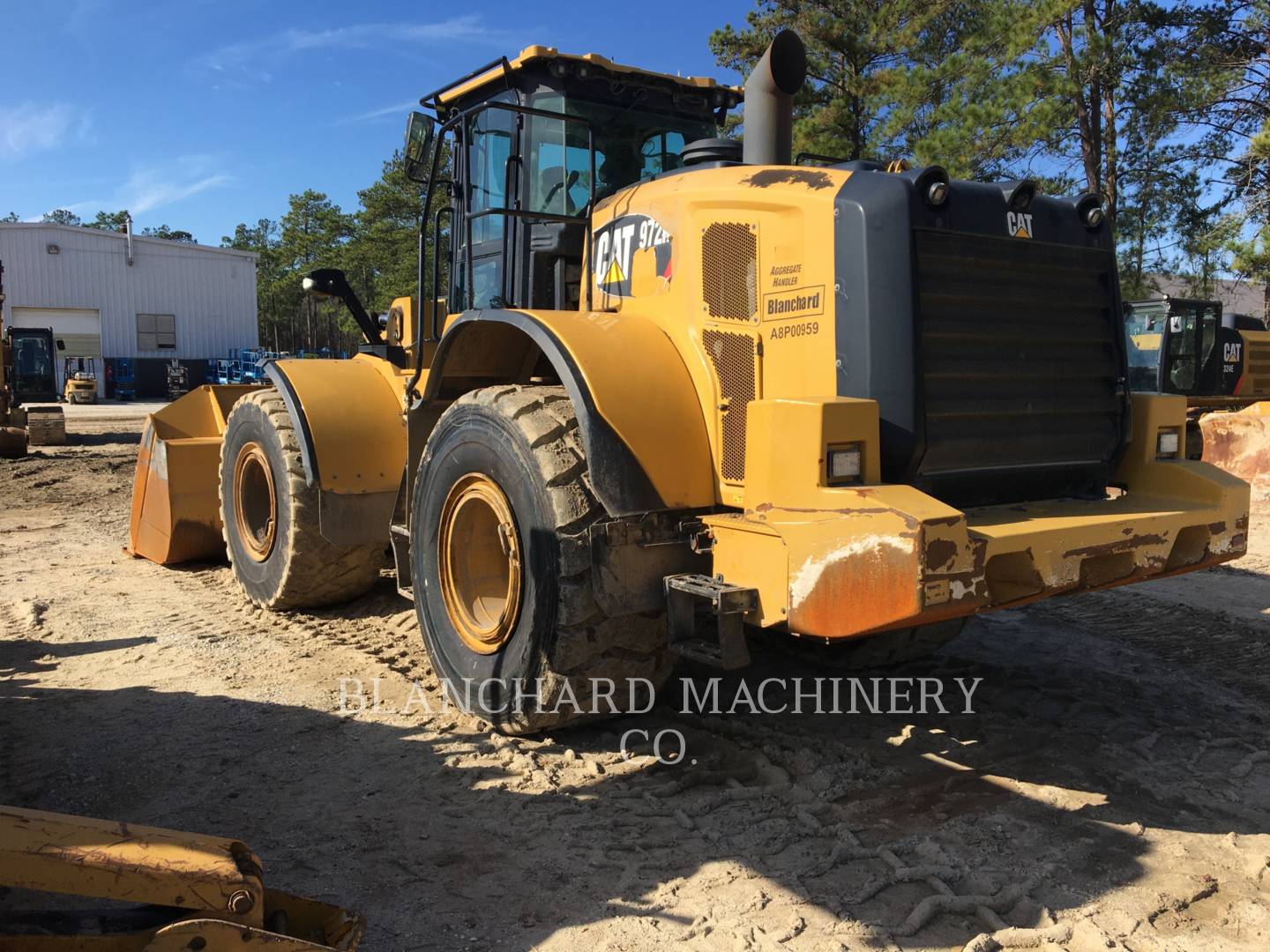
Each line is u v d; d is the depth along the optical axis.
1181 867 3.05
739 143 4.39
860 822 3.33
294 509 5.65
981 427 3.51
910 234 3.28
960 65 19.50
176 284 45.28
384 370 5.76
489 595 4.26
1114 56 20.05
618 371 3.67
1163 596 6.50
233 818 3.35
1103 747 3.99
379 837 3.22
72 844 2.09
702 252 3.79
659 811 3.38
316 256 66.38
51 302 42.41
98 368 43.28
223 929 2.09
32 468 13.98
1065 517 3.39
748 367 3.63
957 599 2.91
